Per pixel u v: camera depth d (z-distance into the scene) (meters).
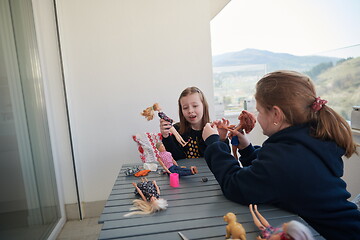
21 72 1.55
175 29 2.06
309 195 0.76
